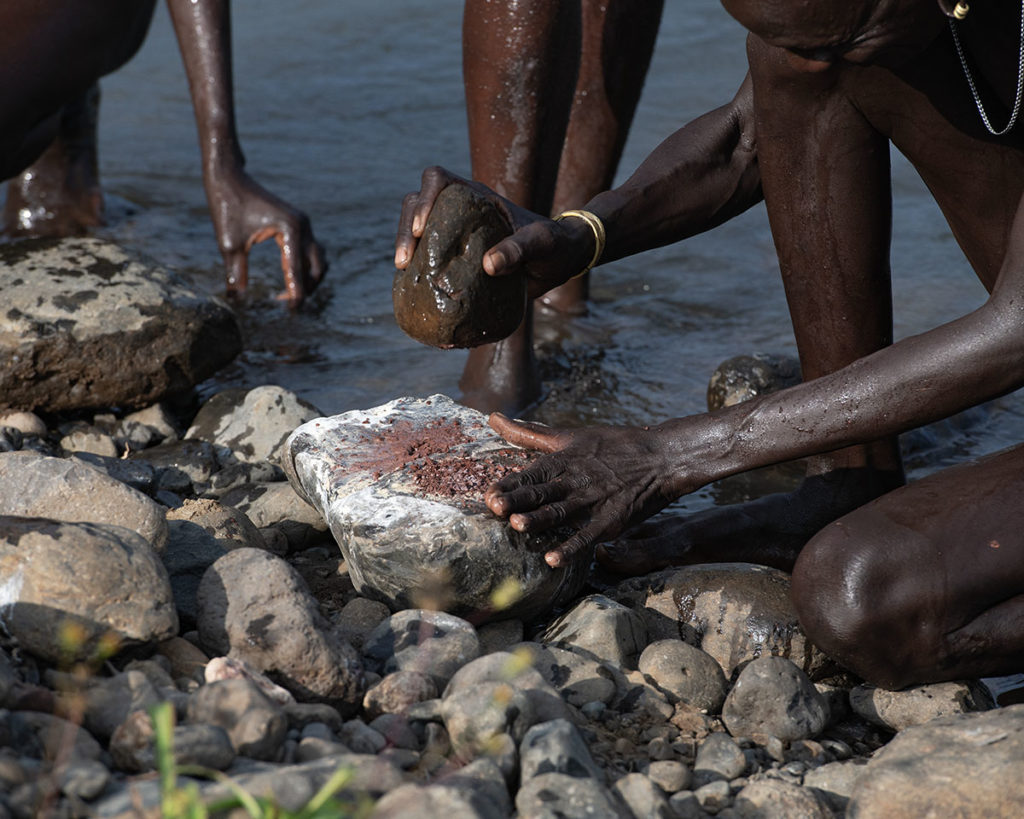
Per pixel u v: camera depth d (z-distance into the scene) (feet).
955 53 10.82
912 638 9.87
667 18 31.42
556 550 10.36
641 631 10.64
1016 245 9.88
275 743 7.97
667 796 8.77
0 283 14.89
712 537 12.41
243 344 17.10
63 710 8.18
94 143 21.38
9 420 14.29
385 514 10.50
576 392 16.42
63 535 8.89
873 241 12.01
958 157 11.36
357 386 16.38
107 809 7.20
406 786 7.57
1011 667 10.23
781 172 11.90
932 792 8.32
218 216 18.60
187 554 10.34
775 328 18.42
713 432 10.71
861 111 11.36
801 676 9.95
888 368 10.11
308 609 9.25
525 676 9.03
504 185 14.57
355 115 26.50
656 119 25.53
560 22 13.83
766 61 11.23
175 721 8.23
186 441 14.46
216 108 18.40
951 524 9.96
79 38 16.89
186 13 18.15
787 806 8.51
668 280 19.95
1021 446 10.67
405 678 9.12
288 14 32.76
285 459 12.09
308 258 18.72
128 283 15.14
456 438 11.74
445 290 10.85
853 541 9.92
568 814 7.75
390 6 33.32
